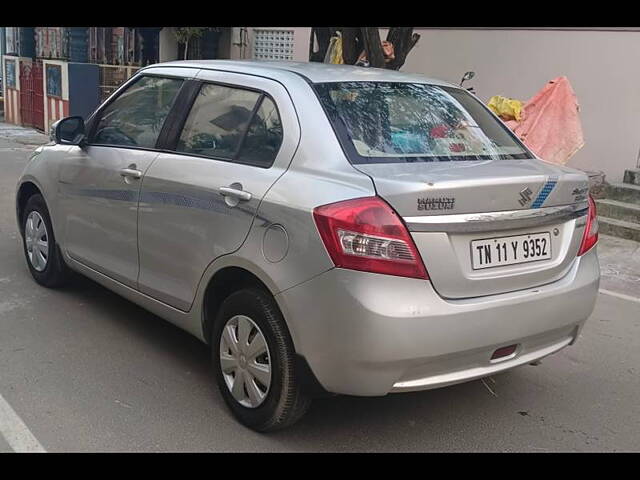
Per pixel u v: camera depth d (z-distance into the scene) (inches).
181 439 139.1
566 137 346.9
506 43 402.6
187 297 154.6
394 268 120.2
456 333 124.6
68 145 198.1
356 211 120.6
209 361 174.2
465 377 130.4
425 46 442.9
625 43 354.3
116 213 174.6
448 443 143.6
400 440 143.6
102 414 146.6
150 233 163.0
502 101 349.7
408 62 454.0
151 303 167.8
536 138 346.3
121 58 624.7
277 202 131.4
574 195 143.4
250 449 137.2
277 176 136.2
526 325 134.3
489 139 159.0
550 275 140.6
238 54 593.9
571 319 143.9
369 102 147.6
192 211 150.0
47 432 138.9
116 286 180.5
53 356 172.7
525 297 133.7
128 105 183.8
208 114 158.9
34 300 209.0
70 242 198.2
